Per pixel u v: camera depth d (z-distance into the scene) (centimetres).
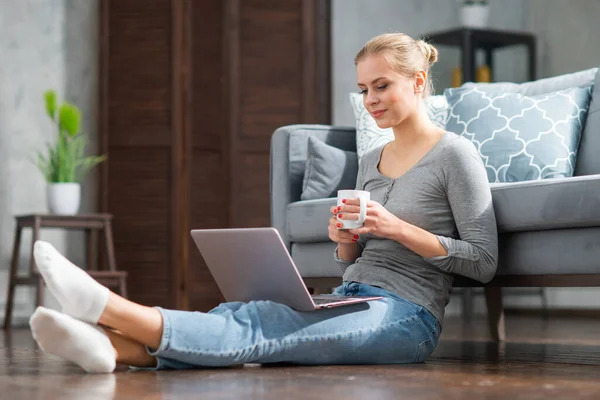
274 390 178
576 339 370
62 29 577
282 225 369
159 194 586
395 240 242
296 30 622
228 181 611
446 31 615
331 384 188
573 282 254
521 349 311
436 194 242
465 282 270
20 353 292
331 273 341
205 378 198
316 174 360
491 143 321
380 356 229
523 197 259
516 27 681
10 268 528
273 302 221
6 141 555
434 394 171
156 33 588
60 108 523
